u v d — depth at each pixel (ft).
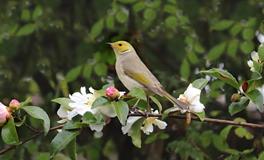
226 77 22.25
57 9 42.29
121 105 20.40
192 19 40.98
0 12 42.27
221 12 41.75
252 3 40.40
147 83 25.00
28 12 39.50
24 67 42.98
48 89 42.04
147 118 21.67
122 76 26.11
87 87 39.45
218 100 39.40
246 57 38.93
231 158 26.76
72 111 21.07
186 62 37.32
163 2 39.88
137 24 40.32
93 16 43.16
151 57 42.39
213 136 33.88
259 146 34.81
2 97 41.60
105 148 42.06
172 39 40.91
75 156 21.48
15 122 21.44
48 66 42.37
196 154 34.01
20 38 41.86
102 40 38.73
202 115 21.59
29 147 35.53
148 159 40.81
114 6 38.06
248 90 22.20
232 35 37.88
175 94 36.45
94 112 20.72
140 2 37.78
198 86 22.09
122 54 27.17
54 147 21.07
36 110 21.07
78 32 43.04
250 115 37.76
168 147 34.73
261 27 37.45
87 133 40.55
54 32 42.32
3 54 40.91
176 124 37.55
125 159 42.06
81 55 40.83
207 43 42.11
